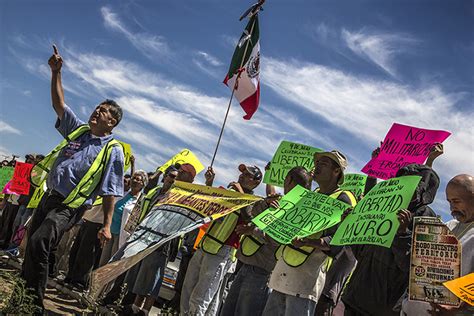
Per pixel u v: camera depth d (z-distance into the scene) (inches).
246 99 327.9
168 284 409.1
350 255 242.4
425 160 242.2
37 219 233.1
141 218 322.0
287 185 240.8
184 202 217.9
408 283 166.9
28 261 219.8
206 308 254.1
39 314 218.8
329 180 222.7
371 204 177.5
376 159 258.8
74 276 365.4
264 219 211.3
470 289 144.6
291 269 212.2
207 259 254.7
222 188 223.0
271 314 217.3
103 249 373.1
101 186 237.5
